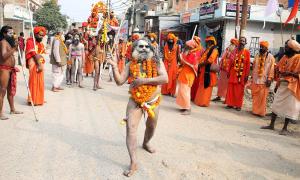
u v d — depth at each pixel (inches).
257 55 369.1
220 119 336.5
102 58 463.5
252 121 339.6
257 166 214.1
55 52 423.8
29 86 336.8
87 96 415.5
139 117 194.9
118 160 207.9
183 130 283.9
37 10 1952.5
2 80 278.1
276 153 241.4
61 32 439.2
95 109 342.3
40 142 231.6
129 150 190.2
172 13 1371.8
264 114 363.6
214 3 928.3
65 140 238.8
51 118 295.4
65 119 295.1
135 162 191.2
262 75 357.7
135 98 191.5
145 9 1624.0
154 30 1391.5
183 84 342.6
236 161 220.1
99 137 250.1
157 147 235.9
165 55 446.6
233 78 388.8
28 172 183.8
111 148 227.9
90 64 611.8
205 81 390.9
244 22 491.8
